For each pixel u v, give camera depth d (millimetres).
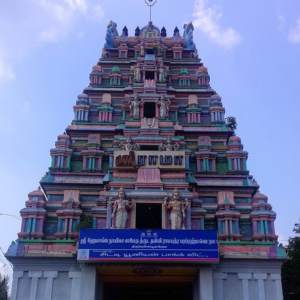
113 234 26703
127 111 38625
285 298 38656
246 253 27875
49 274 27094
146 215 31109
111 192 30891
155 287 32250
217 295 26656
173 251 26297
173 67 42844
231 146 36031
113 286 31578
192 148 36625
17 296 26500
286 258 27734
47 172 34500
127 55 43875
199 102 39750
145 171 32031
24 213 31281
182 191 31125
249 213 32469
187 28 46594
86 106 38406
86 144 36500
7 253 27281
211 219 32219
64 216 31516
